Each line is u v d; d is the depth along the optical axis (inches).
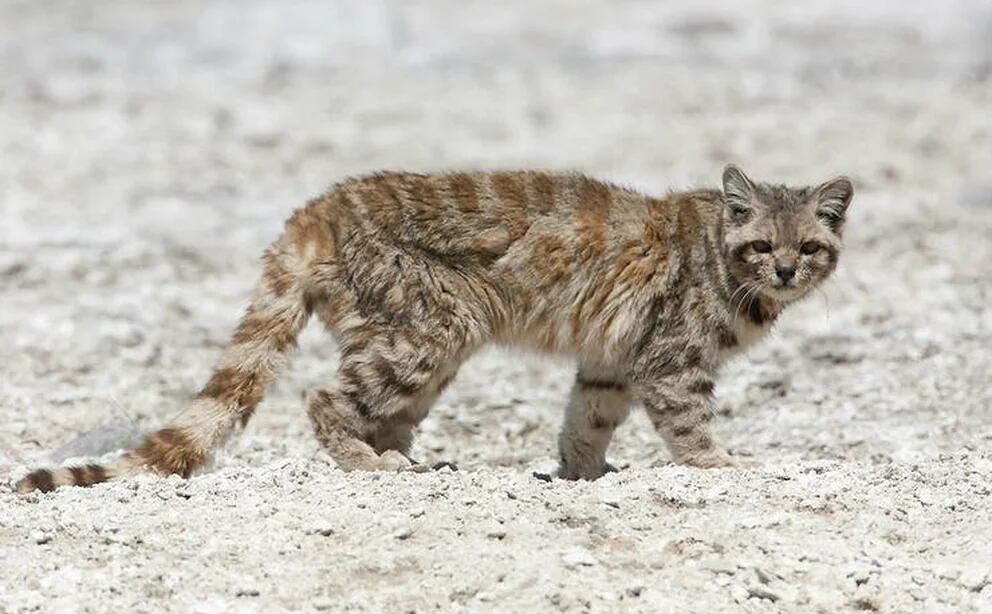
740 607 1073.5
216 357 2012.8
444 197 1430.9
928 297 2219.5
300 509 1230.3
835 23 4483.3
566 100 3740.2
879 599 1091.9
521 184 1456.7
